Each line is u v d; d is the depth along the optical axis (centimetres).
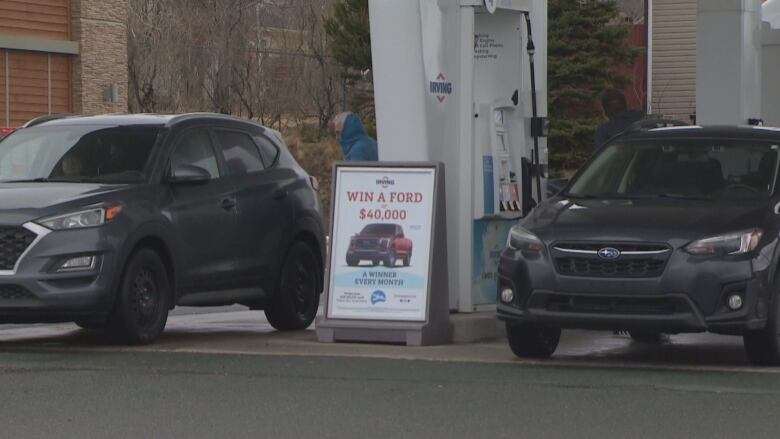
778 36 2164
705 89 1877
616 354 1273
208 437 798
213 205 1345
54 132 1356
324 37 5434
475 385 997
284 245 1447
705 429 829
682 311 1078
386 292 1273
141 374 1041
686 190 1201
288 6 5481
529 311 1120
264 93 5381
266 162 1454
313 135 5381
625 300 1089
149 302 1261
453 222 1390
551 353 1207
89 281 1197
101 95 4028
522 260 1124
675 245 1081
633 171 1234
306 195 1495
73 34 3956
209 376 1034
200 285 1328
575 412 884
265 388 977
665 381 1023
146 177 1287
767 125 2184
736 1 1853
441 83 1371
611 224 1107
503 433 814
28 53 3828
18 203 1200
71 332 1423
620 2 5344
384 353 1197
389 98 1347
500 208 1434
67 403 910
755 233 1097
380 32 1344
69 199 1209
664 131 1273
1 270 1182
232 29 5309
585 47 4600
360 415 871
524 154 1487
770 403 921
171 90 5188
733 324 1076
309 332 1463
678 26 4344
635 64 4988
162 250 1282
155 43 5122
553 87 4600
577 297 1102
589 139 4569
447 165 1390
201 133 1377
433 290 1269
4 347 1245
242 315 1669
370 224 1280
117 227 1216
